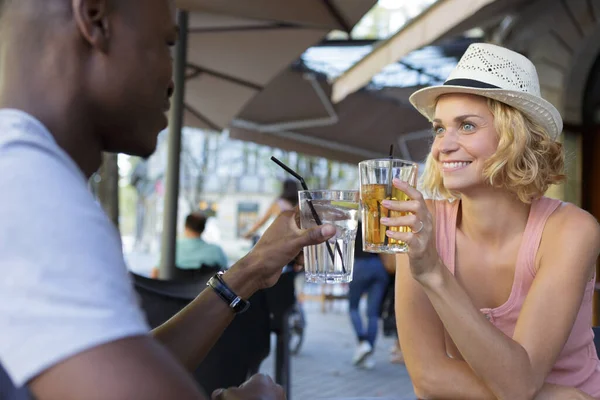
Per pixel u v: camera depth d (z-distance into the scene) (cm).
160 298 244
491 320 179
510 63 173
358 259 661
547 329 160
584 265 167
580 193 669
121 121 78
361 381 592
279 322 319
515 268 176
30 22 73
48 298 55
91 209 62
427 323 178
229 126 869
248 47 502
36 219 58
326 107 809
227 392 91
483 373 151
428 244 144
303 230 126
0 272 56
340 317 1100
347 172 2525
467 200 178
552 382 178
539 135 171
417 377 175
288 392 324
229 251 3531
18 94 72
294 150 942
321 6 364
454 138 173
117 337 56
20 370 54
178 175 490
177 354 113
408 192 143
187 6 408
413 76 849
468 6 411
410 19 488
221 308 119
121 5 76
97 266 58
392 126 938
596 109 658
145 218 3469
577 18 606
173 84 88
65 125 73
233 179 3694
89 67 74
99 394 54
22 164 61
